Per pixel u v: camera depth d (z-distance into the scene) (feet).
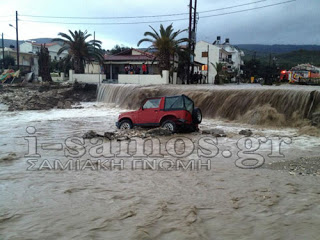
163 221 13.60
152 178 20.40
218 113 58.13
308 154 27.78
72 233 12.40
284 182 19.53
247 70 285.02
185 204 15.65
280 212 14.69
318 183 19.27
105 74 131.85
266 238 12.09
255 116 50.21
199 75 136.15
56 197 16.65
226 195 17.07
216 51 197.67
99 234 12.32
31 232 12.46
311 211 14.80
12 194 17.11
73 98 100.78
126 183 19.24
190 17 107.76
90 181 19.66
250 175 21.24
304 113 46.68
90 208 15.07
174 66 124.57
